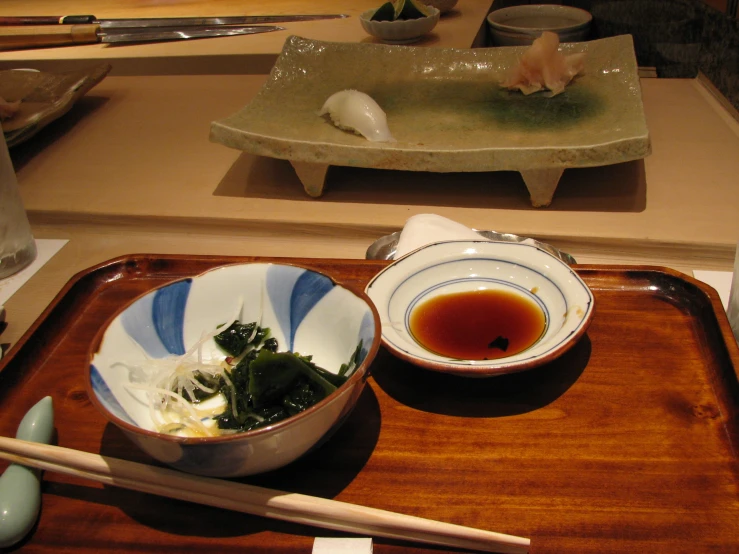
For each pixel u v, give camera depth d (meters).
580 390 0.34
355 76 0.63
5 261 0.48
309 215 0.51
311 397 0.31
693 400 0.33
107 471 0.30
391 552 0.28
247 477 0.31
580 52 0.62
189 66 0.78
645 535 0.28
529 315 0.37
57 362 0.38
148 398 0.33
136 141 0.64
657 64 0.94
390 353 0.36
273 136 0.52
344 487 0.31
